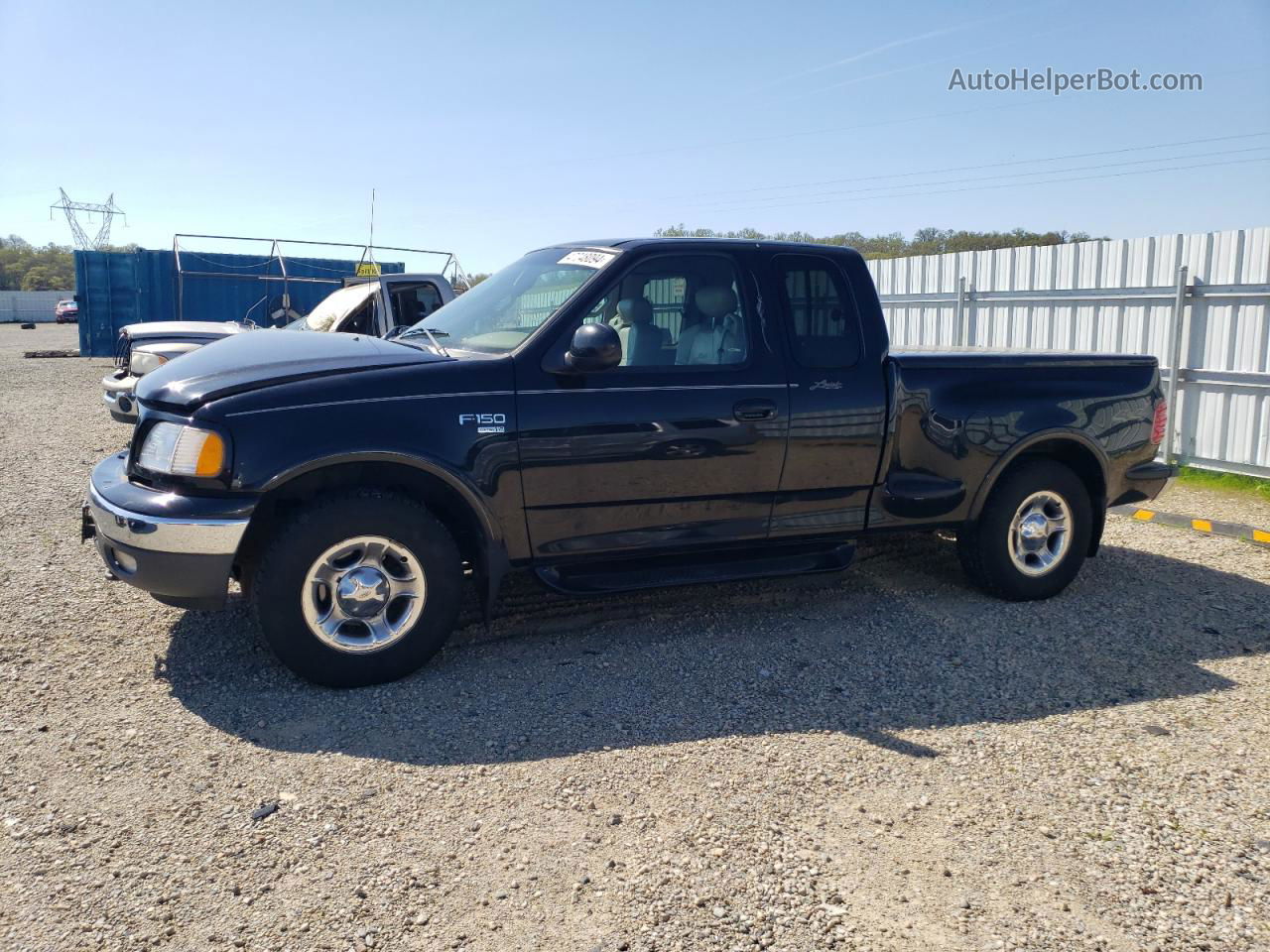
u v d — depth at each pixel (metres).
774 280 4.78
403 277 9.84
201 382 4.02
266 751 3.54
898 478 5.01
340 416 3.94
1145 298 9.66
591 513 4.41
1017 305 11.05
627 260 4.54
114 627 4.77
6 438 10.99
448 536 4.18
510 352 4.30
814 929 2.58
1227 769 3.51
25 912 2.60
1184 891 2.78
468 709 3.92
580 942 2.51
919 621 5.11
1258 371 8.80
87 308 23.06
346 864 2.85
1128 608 5.39
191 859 2.86
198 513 3.78
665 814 3.15
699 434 4.50
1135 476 5.67
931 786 3.36
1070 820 3.15
